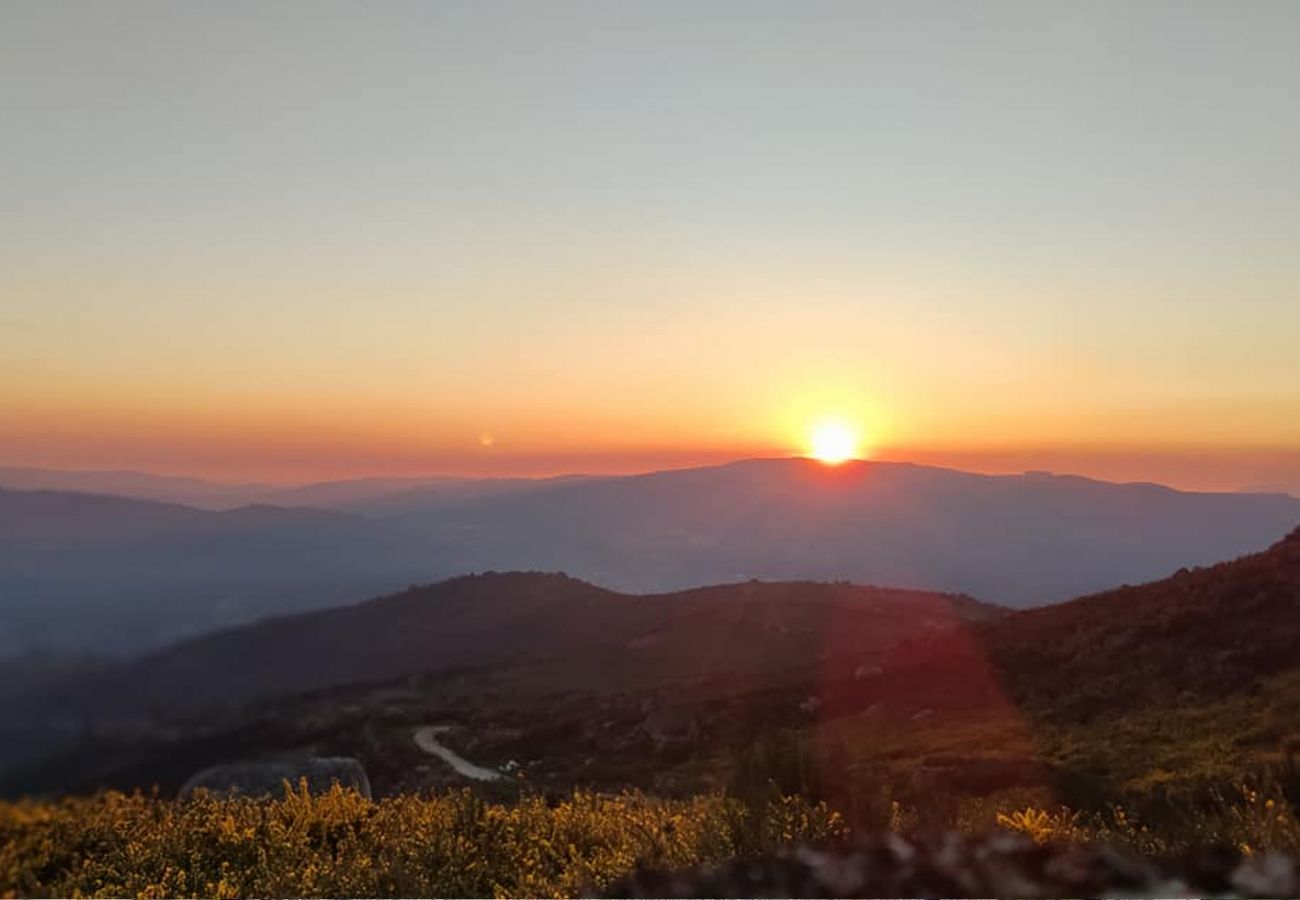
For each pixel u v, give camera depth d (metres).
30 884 8.27
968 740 26.97
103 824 9.89
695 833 8.30
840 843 7.57
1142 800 12.08
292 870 8.49
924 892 5.96
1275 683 26.02
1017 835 7.48
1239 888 5.70
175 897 8.00
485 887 8.36
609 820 10.38
